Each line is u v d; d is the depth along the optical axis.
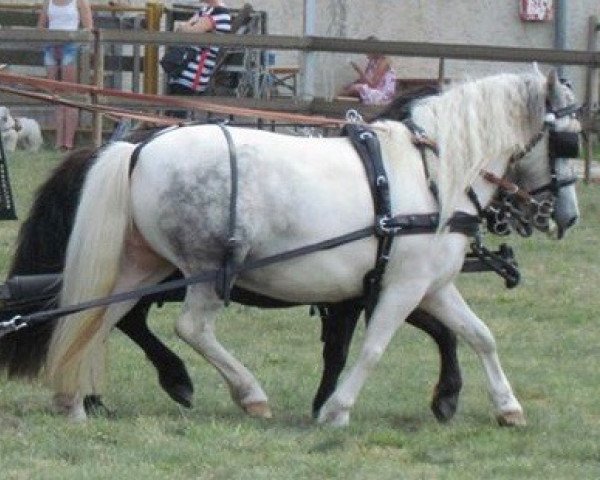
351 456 10.90
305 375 13.93
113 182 11.41
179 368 12.33
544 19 30.86
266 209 11.37
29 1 27.89
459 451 11.29
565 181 12.32
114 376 13.45
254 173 11.38
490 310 16.97
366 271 11.62
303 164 11.51
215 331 15.70
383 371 14.23
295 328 15.98
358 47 22.66
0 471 10.02
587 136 23.19
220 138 11.45
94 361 11.57
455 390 12.39
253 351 14.88
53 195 11.75
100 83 21.66
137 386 13.16
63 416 11.62
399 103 12.41
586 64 22.72
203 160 11.34
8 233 18.19
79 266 11.35
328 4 29.66
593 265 19.05
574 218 12.42
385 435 11.51
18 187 19.78
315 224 11.44
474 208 11.98
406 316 11.75
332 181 11.52
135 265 11.64
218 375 13.75
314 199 11.44
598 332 16.30
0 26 25.45
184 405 12.30
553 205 12.37
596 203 21.88
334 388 12.30
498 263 12.34
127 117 13.74
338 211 11.47
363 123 11.90
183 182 11.29
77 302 11.35
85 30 21.78
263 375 13.85
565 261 19.12
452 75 29.36
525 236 12.71
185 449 10.69
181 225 11.31
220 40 22.06
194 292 11.49
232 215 11.29
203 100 22.19
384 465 10.70
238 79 23.95
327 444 11.16
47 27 23.41
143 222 11.41
